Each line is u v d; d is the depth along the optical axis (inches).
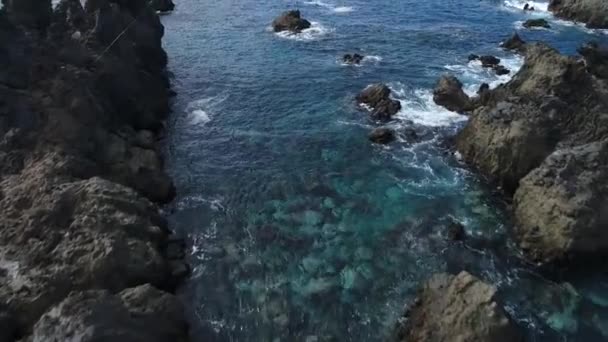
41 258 1196.5
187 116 2085.4
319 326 1176.2
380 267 1332.4
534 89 1734.7
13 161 1483.8
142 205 1412.4
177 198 1608.0
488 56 2539.4
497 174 1621.6
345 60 2568.9
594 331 1156.5
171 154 1833.2
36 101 1577.3
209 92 2282.2
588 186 1348.4
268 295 1258.6
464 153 1760.6
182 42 2866.6
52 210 1288.1
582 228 1295.5
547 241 1333.7
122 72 1943.9
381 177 1684.3
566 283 1285.7
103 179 1435.8
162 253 1354.6
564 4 3302.2
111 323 1008.2
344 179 1679.4
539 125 1583.4
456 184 1647.4
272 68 2509.8
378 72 2436.0
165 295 1155.9
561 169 1395.2
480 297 1080.2
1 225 1284.4
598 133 1589.6
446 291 1136.2
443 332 1074.1
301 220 1504.7
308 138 1908.2
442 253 1375.5
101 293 1074.1
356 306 1222.9
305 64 2544.3
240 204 1579.7
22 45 1680.6
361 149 1833.2
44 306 1111.0
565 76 1681.8
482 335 1041.5
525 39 2906.0
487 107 1775.3
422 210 1534.2
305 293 1261.1
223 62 2593.5
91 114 1643.7
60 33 1878.7
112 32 2098.9
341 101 2175.2
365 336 1148.5
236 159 1800.0
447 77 2167.8
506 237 1429.6
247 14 3380.9
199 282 1299.2
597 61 2130.9
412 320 1151.0
